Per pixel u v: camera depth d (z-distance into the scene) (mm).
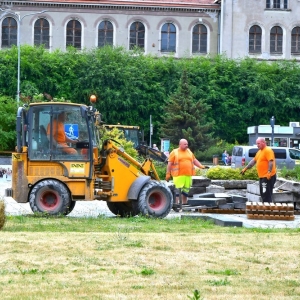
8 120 89375
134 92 118188
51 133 33969
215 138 114312
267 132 101312
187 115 105625
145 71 121062
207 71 122750
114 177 34375
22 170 33781
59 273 18234
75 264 19297
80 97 119625
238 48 131000
